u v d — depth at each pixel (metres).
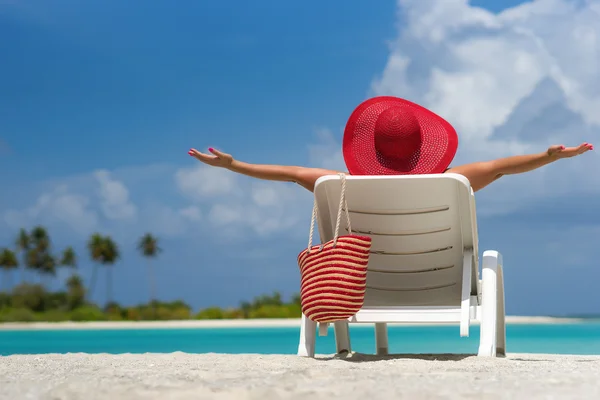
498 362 3.75
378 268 4.57
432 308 4.23
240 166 4.71
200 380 2.66
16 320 46.81
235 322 41.97
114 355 5.35
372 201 4.15
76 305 50.84
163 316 50.41
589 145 4.13
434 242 4.36
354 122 4.60
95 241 60.62
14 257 59.16
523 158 4.33
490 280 4.23
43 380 2.82
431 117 4.55
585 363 4.21
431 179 3.96
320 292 3.91
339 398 2.17
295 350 13.44
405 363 3.69
